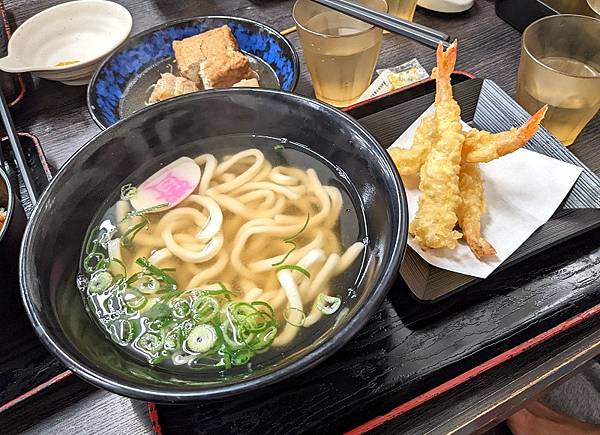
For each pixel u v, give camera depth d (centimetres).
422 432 25
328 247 28
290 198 31
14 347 27
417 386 26
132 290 27
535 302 29
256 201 31
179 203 31
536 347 28
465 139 32
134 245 29
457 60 46
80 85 47
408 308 29
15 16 55
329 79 42
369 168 27
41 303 22
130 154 30
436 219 30
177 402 19
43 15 49
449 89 34
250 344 24
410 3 47
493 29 49
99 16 50
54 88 47
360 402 26
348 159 29
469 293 30
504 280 30
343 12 36
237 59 43
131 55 46
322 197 30
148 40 46
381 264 22
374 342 28
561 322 28
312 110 28
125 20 49
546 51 40
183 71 44
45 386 27
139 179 31
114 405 27
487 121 38
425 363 27
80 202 28
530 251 30
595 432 45
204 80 44
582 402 47
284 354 24
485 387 27
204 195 31
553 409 47
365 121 38
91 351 22
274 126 31
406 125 37
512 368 27
